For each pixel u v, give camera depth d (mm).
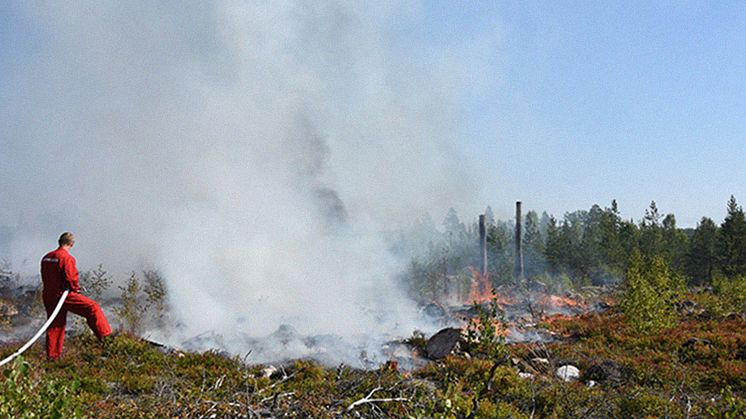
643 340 15594
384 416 6855
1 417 4086
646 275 21828
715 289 25359
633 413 8539
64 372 9000
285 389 8812
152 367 9969
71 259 9977
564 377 10867
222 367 10508
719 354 13312
